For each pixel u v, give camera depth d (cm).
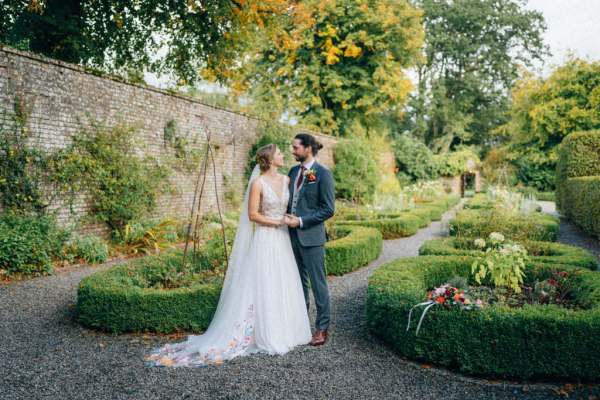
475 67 3000
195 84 1273
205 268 507
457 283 416
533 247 619
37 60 657
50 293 491
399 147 2634
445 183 2859
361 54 2033
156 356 324
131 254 742
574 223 1204
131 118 830
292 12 1584
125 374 297
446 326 311
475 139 3334
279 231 367
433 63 3023
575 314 302
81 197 729
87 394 269
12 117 624
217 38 1155
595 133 1269
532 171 2675
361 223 979
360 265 655
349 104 2098
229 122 1134
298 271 377
